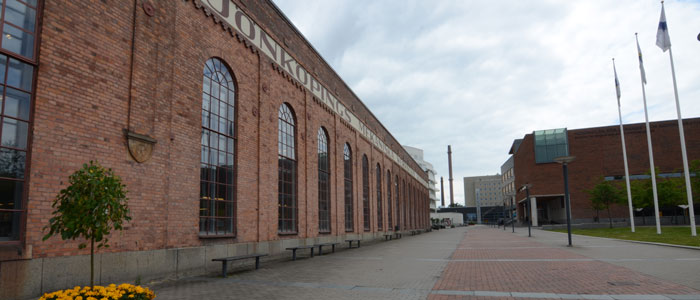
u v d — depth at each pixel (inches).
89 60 359.3
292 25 776.3
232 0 583.8
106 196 232.7
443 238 1446.9
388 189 1603.1
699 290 325.1
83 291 225.5
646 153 2407.7
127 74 395.5
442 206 6107.3
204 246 486.3
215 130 534.9
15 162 302.8
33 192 308.0
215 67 546.9
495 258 631.8
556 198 3011.8
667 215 2332.7
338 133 1024.2
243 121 594.9
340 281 408.2
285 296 329.1
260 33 657.6
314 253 762.2
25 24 319.3
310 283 396.5
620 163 2454.5
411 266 537.6
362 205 1192.2
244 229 577.9
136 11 411.8
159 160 426.6
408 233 1889.8
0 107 298.7
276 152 688.4
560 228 2062.0
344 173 1080.2
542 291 336.8
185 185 465.7
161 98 435.8
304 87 824.3
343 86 1096.8
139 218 395.9
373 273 468.4
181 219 454.9
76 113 343.9
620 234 1295.5
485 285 373.1
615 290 332.8
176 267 438.0
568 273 439.2
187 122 475.8
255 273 476.7
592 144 2529.5
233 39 581.9
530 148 2679.6
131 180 390.0
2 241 291.0
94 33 365.7
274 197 669.9
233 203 562.3
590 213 2484.0
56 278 317.1
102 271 353.4
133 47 403.9
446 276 437.4
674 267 469.1
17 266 292.5
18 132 307.7
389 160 1636.3
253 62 634.2
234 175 569.6
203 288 370.9
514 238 1317.7
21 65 314.0
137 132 399.5
